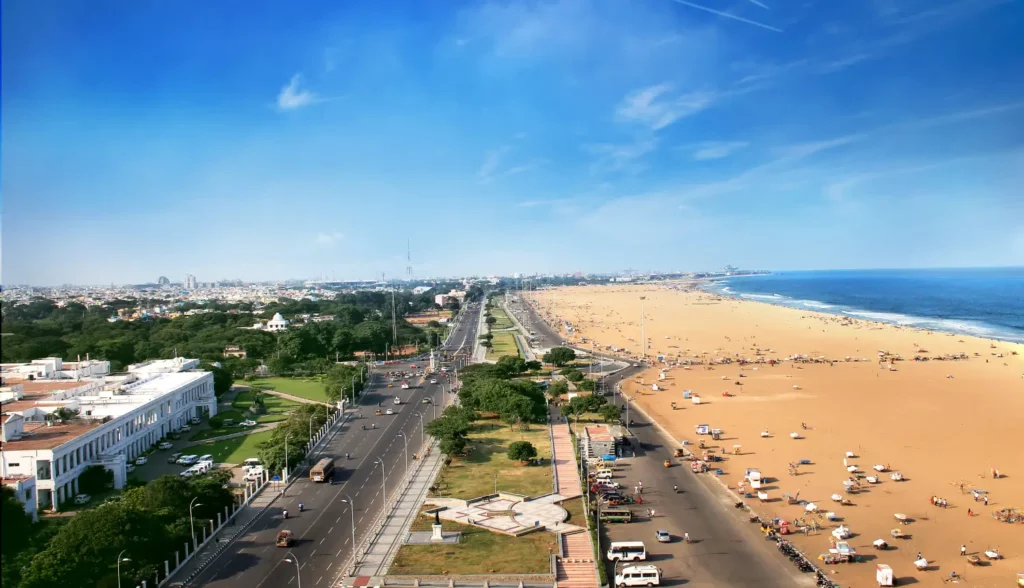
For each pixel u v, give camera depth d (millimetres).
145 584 115062
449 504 160125
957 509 157250
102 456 176625
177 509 139500
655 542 140125
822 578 122562
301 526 148750
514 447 190375
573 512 155250
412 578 121000
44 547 124312
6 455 156250
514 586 119562
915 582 122688
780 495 167875
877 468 184500
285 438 194875
